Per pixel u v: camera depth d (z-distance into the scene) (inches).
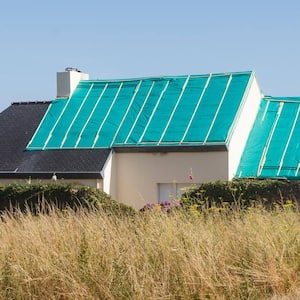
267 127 1316.4
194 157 1217.4
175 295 460.4
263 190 1010.7
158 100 1369.3
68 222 589.6
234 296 471.5
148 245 512.7
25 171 1284.4
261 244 538.9
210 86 1363.2
